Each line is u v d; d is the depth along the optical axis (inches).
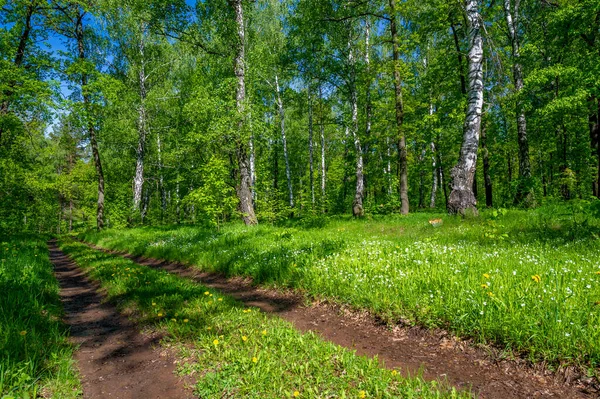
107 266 387.2
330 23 740.0
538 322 140.2
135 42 1052.5
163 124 1157.7
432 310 173.8
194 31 656.4
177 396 123.0
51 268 409.1
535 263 201.0
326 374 125.6
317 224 575.8
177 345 163.5
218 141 645.9
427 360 144.7
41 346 153.3
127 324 206.8
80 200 1875.0
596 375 118.4
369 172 1033.5
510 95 594.2
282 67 899.4
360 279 225.1
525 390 118.3
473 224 382.0
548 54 693.9
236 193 663.8
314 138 1562.5
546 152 896.3
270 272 293.3
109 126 1034.1
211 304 217.6
